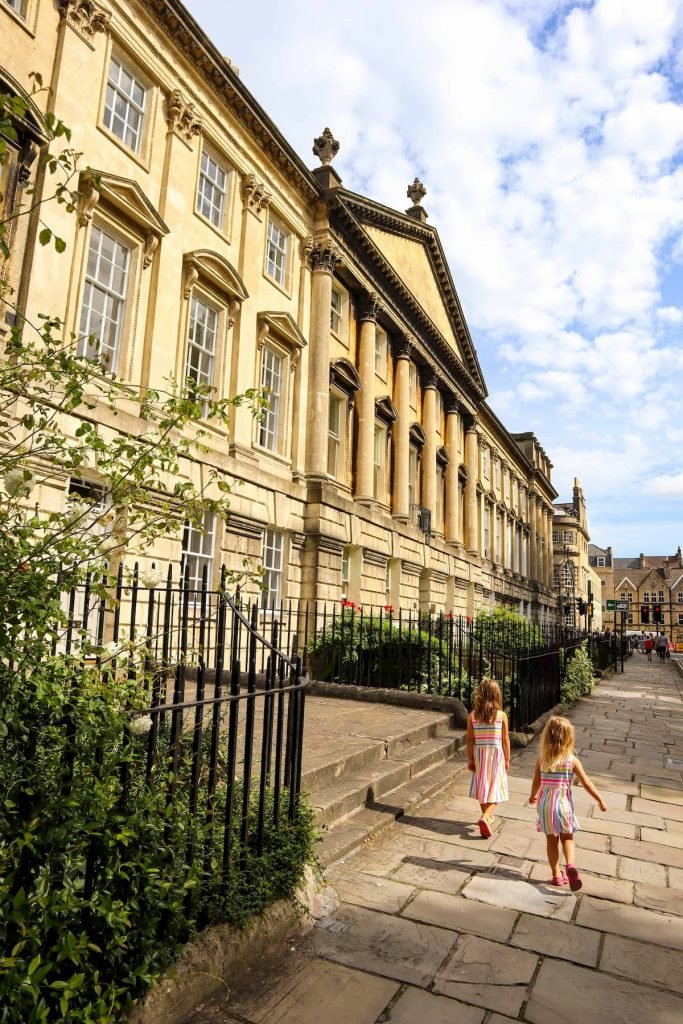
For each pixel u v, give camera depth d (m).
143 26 12.62
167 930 2.89
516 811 6.76
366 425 20.77
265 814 4.12
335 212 18.86
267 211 16.55
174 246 13.14
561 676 16.20
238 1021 3.04
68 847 2.38
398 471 23.50
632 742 11.27
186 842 3.10
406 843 5.63
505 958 3.77
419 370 27.27
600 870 5.22
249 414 15.20
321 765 6.13
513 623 22.30
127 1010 2.67
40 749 2.53
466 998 3.34
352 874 4.89
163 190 13.04
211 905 3.30
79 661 2.73
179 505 3.72
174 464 3.64
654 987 3.54
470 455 32.41
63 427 9.89
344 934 3.95
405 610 22.91
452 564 28.16
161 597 11.52
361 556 19.75
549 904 4.54
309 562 17.23
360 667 12.40
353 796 6.05
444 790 7.42
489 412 35.75
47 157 2.85
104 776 2.46
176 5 12.88
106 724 2.48
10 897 2.09
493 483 38.97
